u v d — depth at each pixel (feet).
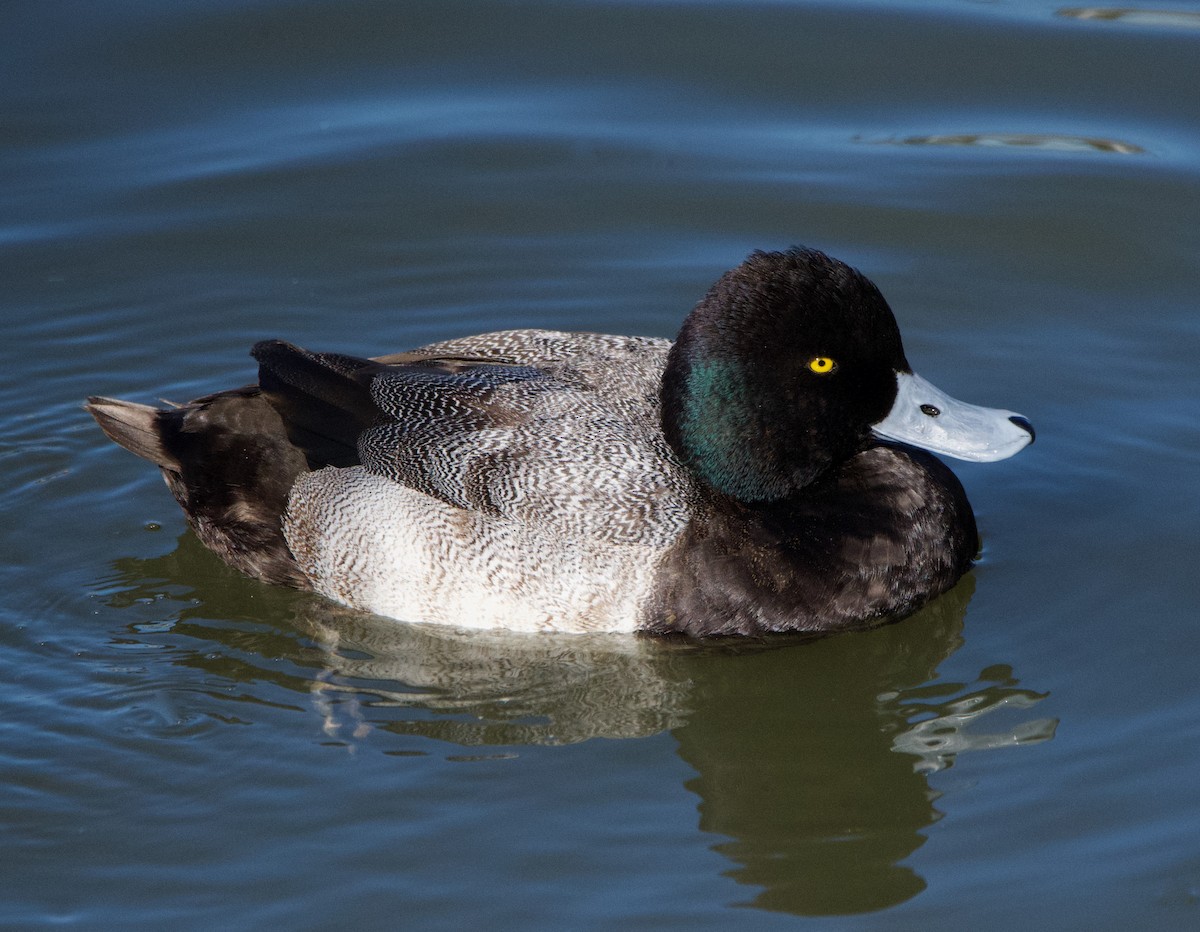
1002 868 28.63
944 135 54.24
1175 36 58.34
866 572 35.40
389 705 33.76
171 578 38.14
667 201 52.16
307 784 31.01
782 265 34.71
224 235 50.88
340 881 28.50
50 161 52.90
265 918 27.63
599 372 37.29
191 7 59.93
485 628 35.63
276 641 36.17
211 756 31.81
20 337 46.44
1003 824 29.78
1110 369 44.96
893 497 36.19
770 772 32.07
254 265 49.73
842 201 51.83
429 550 35.40
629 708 34.12
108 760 31.63
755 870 28.86
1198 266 48.67
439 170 53.36
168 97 55.83
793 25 59.62
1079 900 27.73
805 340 34.37
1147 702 32.89
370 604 36.50
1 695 33.68
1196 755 31.12
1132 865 28.40
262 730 32.68
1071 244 49.85
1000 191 51.96
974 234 50.42
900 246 50.14
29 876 28.68
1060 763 31.32
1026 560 37.81
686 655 35.29
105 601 37.17
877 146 53.93
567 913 27.73
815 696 34.91
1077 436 42.39
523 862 29.01
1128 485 40.47
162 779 31.14
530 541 34.86
